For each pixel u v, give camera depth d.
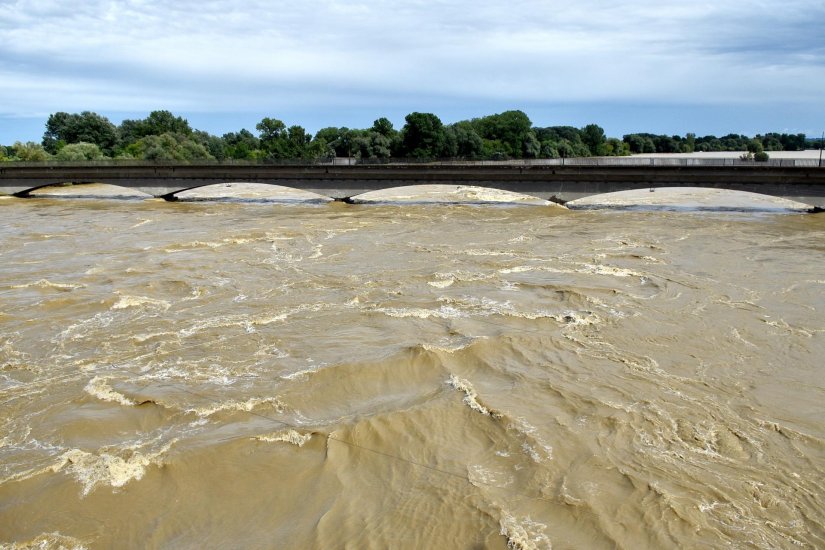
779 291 38.41
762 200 106.19
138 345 30.92
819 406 23.73
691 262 46.66
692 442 21.20
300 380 26.27
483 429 22.05
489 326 32.62
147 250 54.06
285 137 165.12
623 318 33.56
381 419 22.44
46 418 23.70
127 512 18.19
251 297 39.09
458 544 16.44
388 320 33.94
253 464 20.22
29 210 84.75
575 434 21.61
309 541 16.73
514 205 86.56
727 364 27.56
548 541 16.44
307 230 64.62
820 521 17.38
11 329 33.47
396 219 72.62
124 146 179.25
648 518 17.34
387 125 152.00
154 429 22.64
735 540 16.61
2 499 18.86
